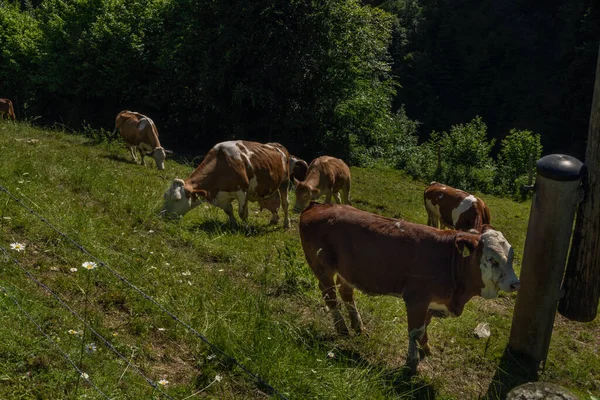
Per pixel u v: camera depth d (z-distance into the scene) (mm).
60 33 26812
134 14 25625
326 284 6453
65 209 7320
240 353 5070
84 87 26703
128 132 15141
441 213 10781
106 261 6133
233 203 11578
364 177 21953
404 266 5934
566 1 53031
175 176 13719
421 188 21141
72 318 4895
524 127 47156
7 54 29719
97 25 25312
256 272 7430
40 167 8953
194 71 24562
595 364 7191
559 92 48188
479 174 23828
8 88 31375
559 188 6207
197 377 4695
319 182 11859
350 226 6234
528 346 6777
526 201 21609
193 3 23859
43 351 4324
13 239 6023
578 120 43656
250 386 4785
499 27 55625
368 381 5199
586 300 6676
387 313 7148
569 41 48906
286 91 24375
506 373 6309
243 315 5680
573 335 8023
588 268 6559
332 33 24312
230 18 23297
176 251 7473
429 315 6246
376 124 27734
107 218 7637
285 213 10734
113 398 4020
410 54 54188
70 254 6051
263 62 23750
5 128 14781
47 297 5102
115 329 5051
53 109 30688
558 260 6465
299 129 26312
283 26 23125
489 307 8398
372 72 28219
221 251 7914
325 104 25641
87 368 4328
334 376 5031
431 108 51312
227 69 23391
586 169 6383
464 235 5840
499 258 5562
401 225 6102
